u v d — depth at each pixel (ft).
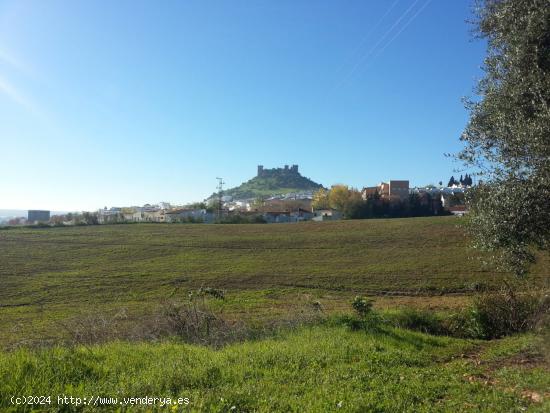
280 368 27.37
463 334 52.31
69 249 175.63
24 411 17.19
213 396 20.68
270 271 132.77
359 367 28.55
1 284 120.06
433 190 367.66
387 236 185.06
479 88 32.86
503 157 30.14
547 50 28.12
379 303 87.71
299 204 488.44
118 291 112.06
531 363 33.63
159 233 218.18
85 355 26.20
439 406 22.24
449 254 144.05
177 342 37.91
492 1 32.58
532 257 31.86
